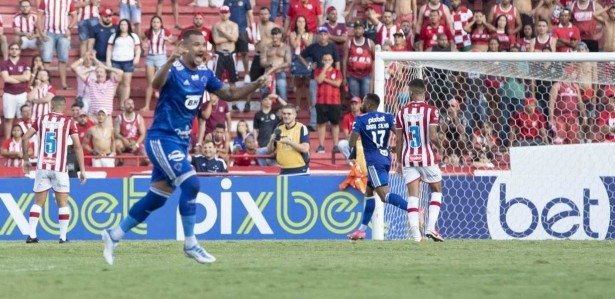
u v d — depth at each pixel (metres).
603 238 46.53
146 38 65.19
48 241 45.06
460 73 50.06
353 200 47.00
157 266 28.72
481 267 28.41
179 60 27.62
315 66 60.75
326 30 60.78
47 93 59.75
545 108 49.97
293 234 47.03
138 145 57.44
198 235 46.81
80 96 60.84
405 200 42.69
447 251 36.22
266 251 36.38
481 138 49.56
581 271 27.36
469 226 47.12
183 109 27.62
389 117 41.91
